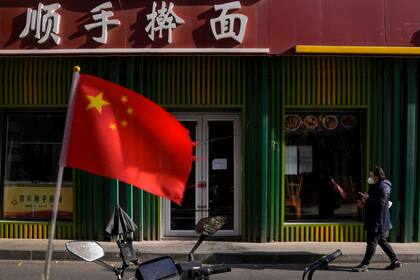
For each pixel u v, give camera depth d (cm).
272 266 939
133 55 1048
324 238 1098
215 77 1085
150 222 1087
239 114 1110
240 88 1084
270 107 1084
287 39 1049
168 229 1114
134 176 370
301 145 1117
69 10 1056
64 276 844
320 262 383
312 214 1117
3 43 1062
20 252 982
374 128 1086
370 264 952
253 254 965
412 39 1055
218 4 1045
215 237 1108
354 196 1119
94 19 1049
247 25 1049
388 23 1056
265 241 1080
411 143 1077
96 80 375
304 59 1084
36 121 1133
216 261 963
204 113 1110
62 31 1057
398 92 1084
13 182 1135
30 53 1049
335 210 1119
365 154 1096
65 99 1093
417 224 1084
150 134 373
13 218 1130
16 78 1100
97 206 1082
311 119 1116
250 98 1081
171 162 373
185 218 1118
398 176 1087
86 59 1090
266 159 1077
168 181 372
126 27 1052
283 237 1091
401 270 898
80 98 374
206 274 382
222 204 1117
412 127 1077
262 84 1076
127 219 412
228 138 1116
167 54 1044
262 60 1077
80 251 377
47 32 1052
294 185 1116
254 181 1082
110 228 409
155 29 1046
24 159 1136
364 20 1054
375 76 1087
